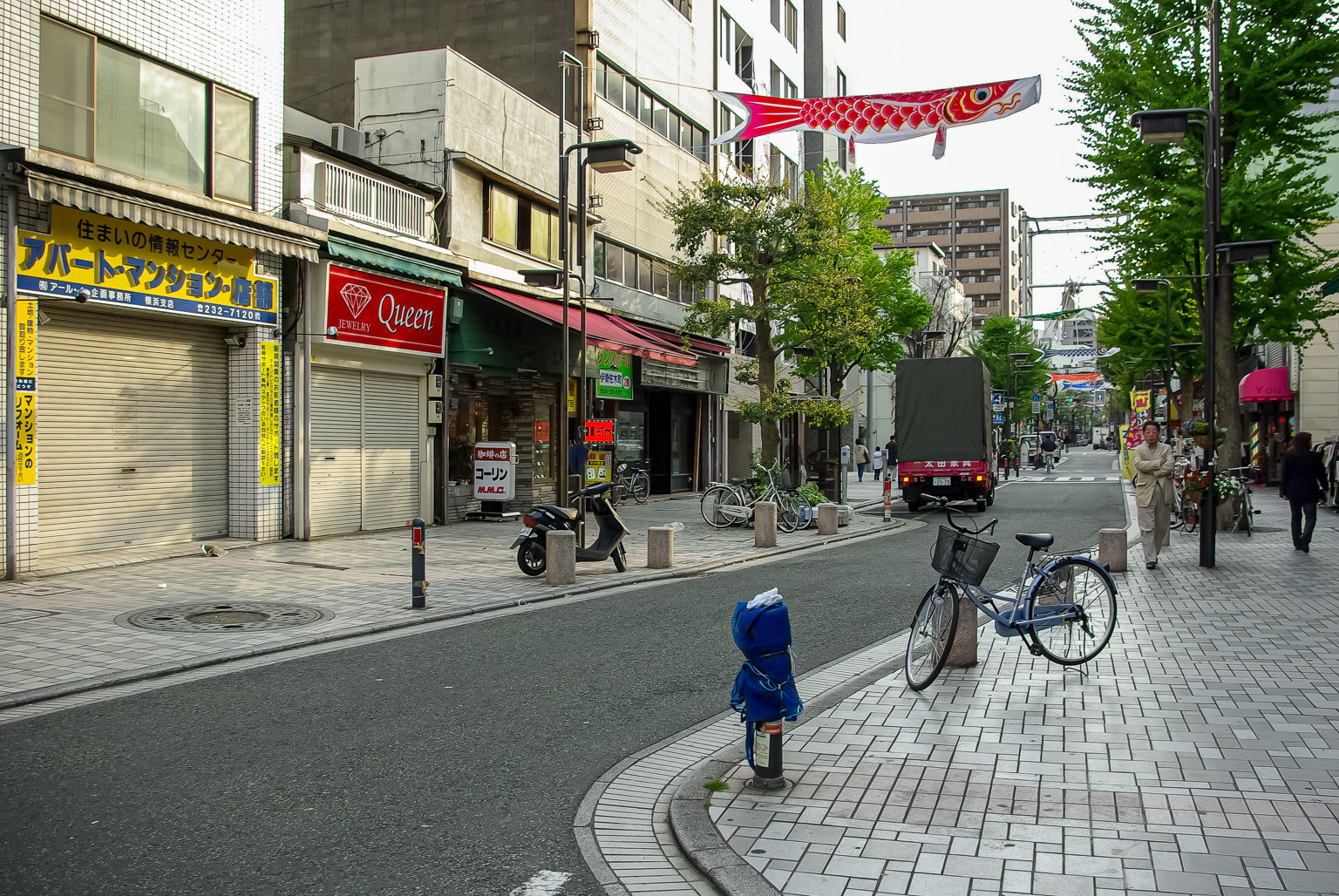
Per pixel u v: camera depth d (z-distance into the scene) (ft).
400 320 55.11
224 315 44.83
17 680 22.66
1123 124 57.21
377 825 14.83
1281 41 53.31
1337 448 73.26
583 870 13.39
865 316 72.49
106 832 14.29
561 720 20.59
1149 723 19.39
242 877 12.89
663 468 97.45
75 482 39.93
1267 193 53.67
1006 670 24.20
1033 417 234.79
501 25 79.25
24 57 35.78
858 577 42.63
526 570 40.96
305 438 50.03
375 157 63.36
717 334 70.49
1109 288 104.73
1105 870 12.67
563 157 51.75
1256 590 36.24
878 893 12.14
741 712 16.56
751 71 117.60
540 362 66.54
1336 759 16.99
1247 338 72.90
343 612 32.12
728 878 12.62
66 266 37.29
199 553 43.98
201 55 44.19
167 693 22.30
